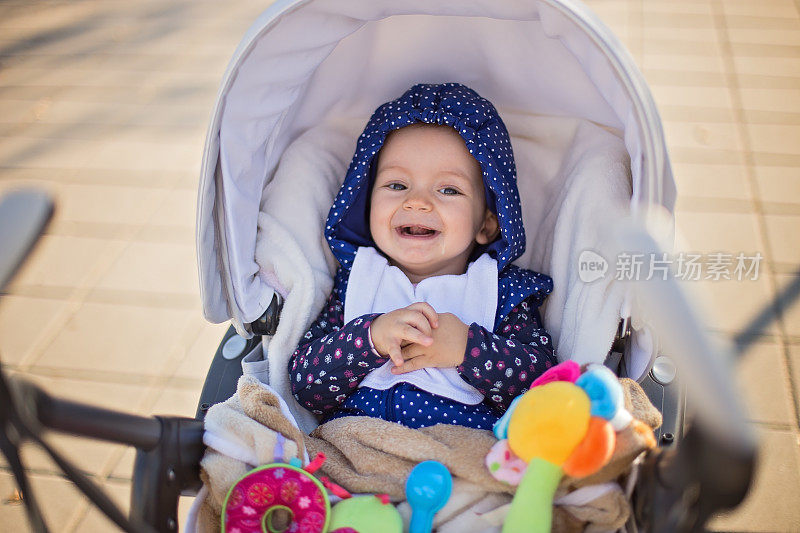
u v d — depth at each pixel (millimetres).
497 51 1546
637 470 1072
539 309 1676
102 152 3174
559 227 1577
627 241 795
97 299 2521
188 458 1109
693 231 2533
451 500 1145
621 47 1146
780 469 1839
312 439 1306
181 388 2215
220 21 4074
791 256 2430
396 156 1629
